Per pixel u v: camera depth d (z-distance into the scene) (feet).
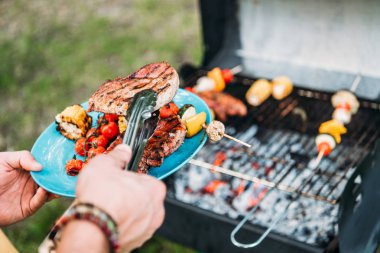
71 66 6.97
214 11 4.15
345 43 3.93
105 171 1.30
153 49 7.02
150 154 2.01
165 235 3.54
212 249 3.30
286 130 4.07
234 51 4.50
